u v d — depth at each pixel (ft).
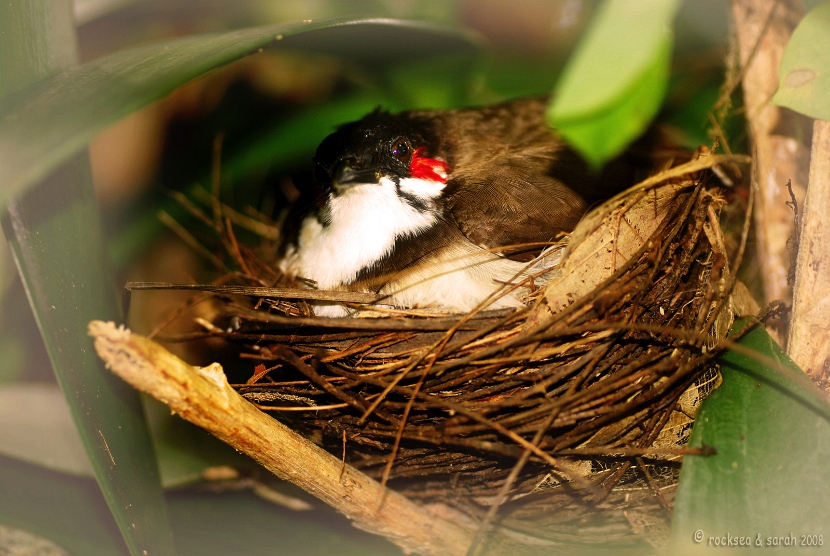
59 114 3.25
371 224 3.44
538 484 3.36
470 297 3.41
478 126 3.50
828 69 3.29
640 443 3.34
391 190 3.45
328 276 3.45
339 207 3.46
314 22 3.35
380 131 3.46
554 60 3.57
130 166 3.57
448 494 3.39
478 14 3.56
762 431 3.29
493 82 3.59
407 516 3.37
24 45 3.32
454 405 3.32
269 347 3.36
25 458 3.44
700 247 3.38
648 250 3.35
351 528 3.50
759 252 3.39
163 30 3.59
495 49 3.57
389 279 3.43
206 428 3.30
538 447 3.32
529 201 3.43
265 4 3.57
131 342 3.26
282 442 3.32
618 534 3.38
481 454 3.35
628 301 3.34
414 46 3.49
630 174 3.45
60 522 3.44
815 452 3.28
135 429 3.37
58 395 3.45
